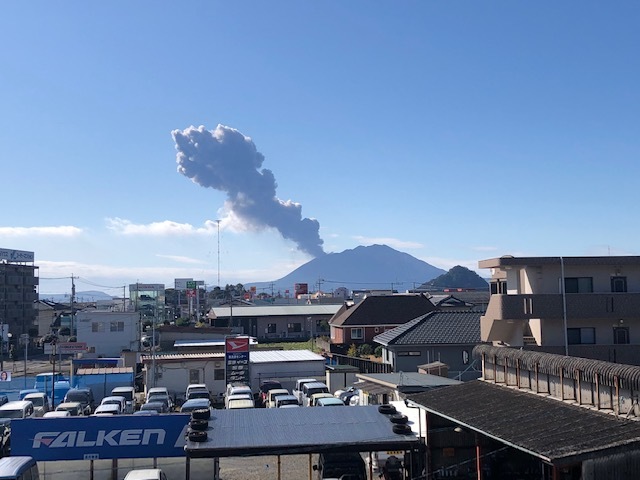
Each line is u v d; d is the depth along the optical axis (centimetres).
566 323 2916
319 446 1586
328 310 8469
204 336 6494
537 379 1612
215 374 4138
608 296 2920
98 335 6153
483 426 1374
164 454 1778
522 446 1166
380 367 4050
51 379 4050
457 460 1775
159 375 4084
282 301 12212
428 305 6288
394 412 1900
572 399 1452
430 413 1780
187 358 4122
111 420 1794
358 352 5506
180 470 1877
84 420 1788
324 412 1906
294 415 1867
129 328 6194
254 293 14575
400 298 6300
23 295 9962
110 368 4328
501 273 3441
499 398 1631
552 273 2998
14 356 6950
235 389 3372
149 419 1791
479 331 3947
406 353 3862
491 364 1895
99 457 1770
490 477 1772
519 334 3083
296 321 8225
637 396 1229
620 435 1132
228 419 1820
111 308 10950
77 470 1828
